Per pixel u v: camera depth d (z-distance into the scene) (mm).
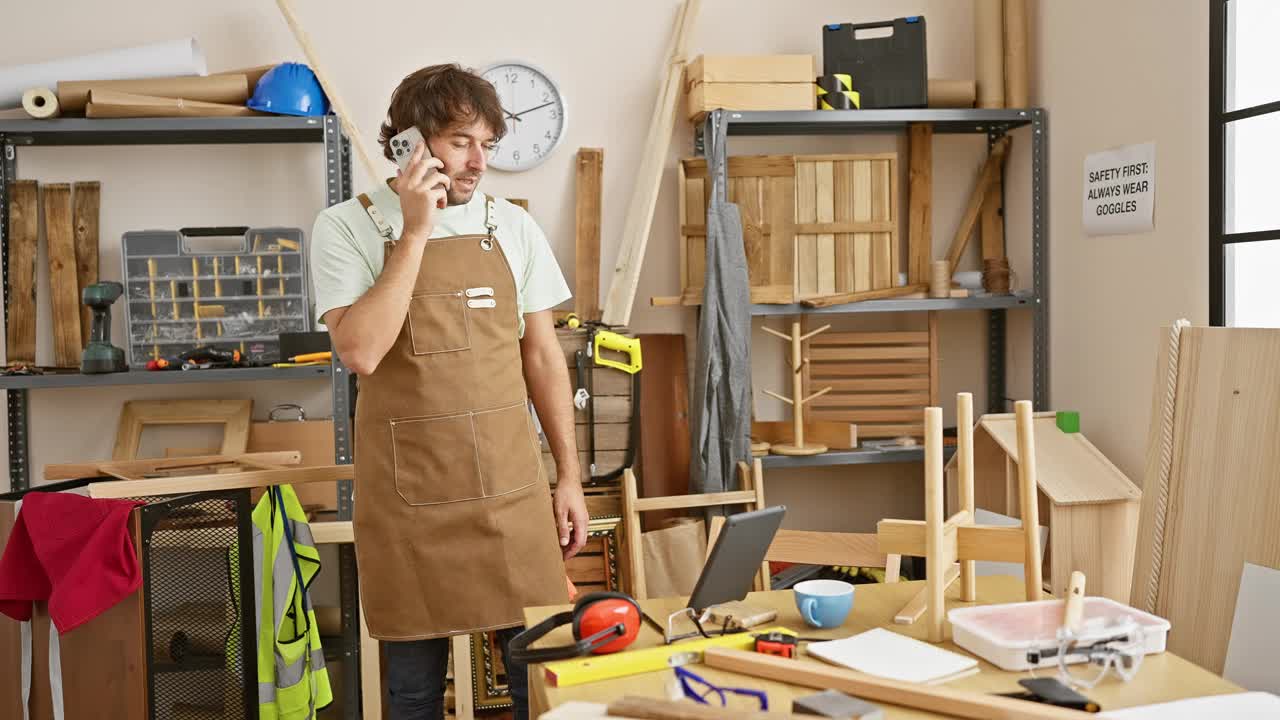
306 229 3512
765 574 3141
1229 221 2691
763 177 3432
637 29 3637
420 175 2102
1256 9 2607
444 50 3547
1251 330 2115
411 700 2326
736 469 3309
